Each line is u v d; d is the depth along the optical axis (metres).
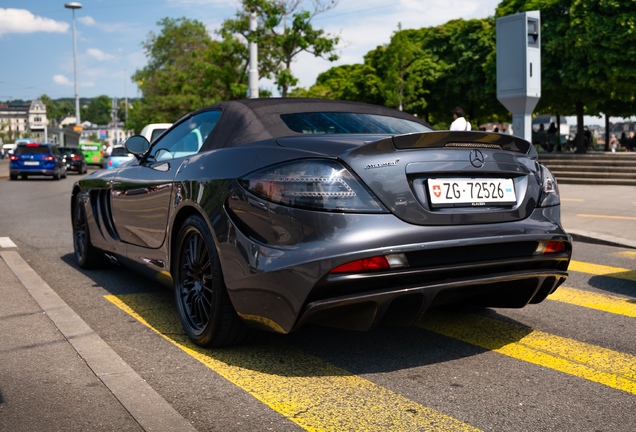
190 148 3.58
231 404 2.35
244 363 2.83
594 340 3.19
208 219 2.83
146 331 3.37
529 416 2.22
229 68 20.05
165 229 3.41
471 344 3.11
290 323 2.46
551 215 2.92
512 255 2.72
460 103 34.59
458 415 2.24
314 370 2.73
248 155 2.78
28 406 2.31
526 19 9.78
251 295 2.59
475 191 2.68
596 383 2.57
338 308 2.42
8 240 7.10
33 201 13.52
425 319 3.62
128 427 2.12
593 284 4.67
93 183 4.85
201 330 3.01
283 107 3.30
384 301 2.42
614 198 12.23
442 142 2.63
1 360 2.85
